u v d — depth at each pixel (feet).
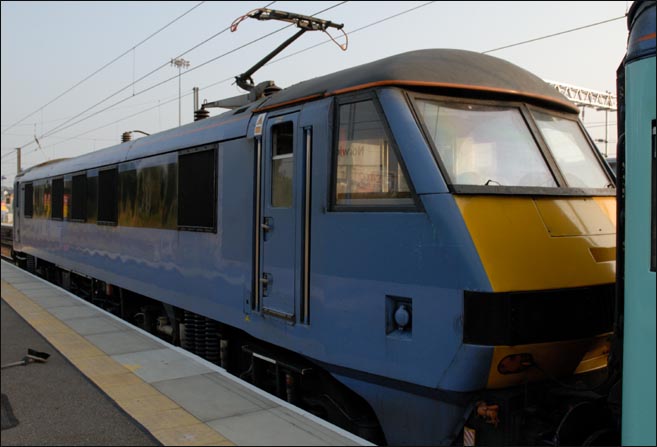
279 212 17.17
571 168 15.38
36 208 52.21
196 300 22.59
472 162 13.78
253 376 19.36
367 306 14.10
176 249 24.39
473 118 14.34
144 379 18.43
